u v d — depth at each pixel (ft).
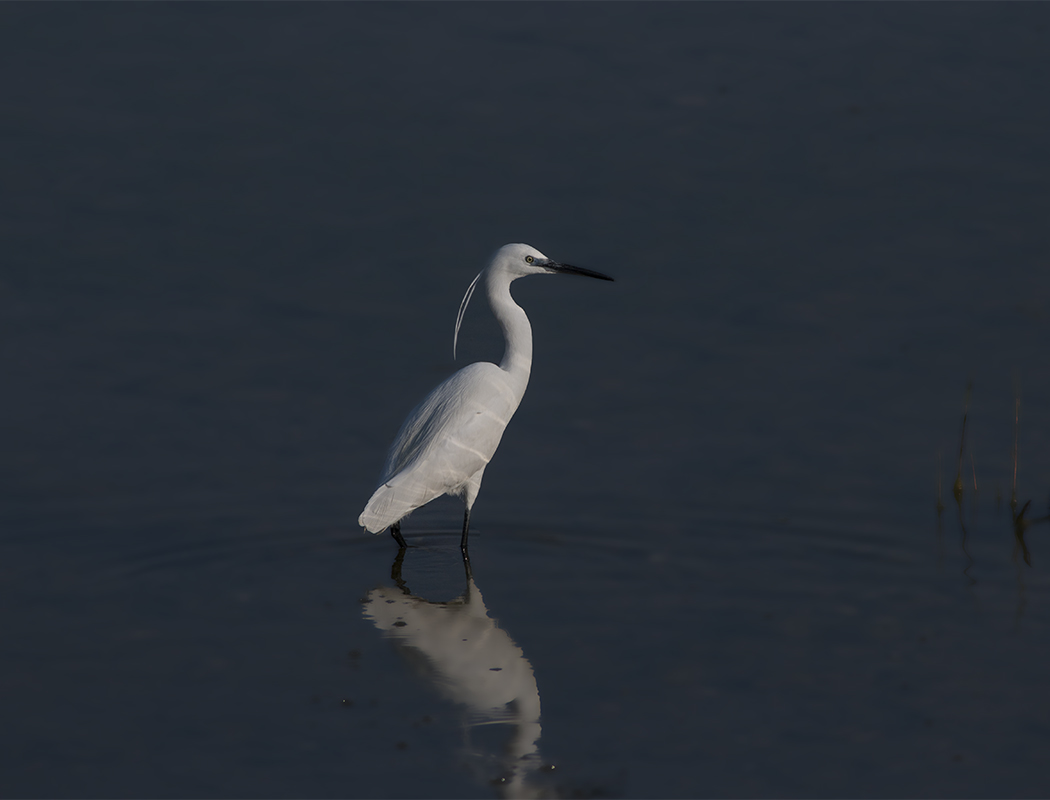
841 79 69.31
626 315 52.31
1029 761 25.86
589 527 38.96
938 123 64.90
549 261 40.78
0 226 57.52
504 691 29.27
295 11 76.95
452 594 34.96
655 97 68.23
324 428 45.34
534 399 47.14
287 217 58.80
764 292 53.11
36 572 35.76
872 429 44.24
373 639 32.19
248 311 52.85
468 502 38.91
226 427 45.34
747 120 65.82
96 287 53.98
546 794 25.08
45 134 64.54
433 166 62.54
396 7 77.25
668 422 45.32
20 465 42.37
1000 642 31.19
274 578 35.94
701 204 59.16
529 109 67.26
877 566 35.88
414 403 46.88
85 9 76.54
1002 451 42.47
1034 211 57.26
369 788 25.31
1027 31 73.31
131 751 26.58
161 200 59.98
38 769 25.81
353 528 39.22
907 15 75.61
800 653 30.91
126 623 32.89
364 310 52.85
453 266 55.47
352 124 65.87
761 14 76.28
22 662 30.50
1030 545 36.81
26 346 50.11
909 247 55.31
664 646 31.48
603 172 61.93
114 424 45.32
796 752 26.37
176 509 39.96
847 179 60.54
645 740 26.99
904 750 26.37
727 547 37.40
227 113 66.85
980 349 48.55
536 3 77.41
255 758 26.37
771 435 44.14
